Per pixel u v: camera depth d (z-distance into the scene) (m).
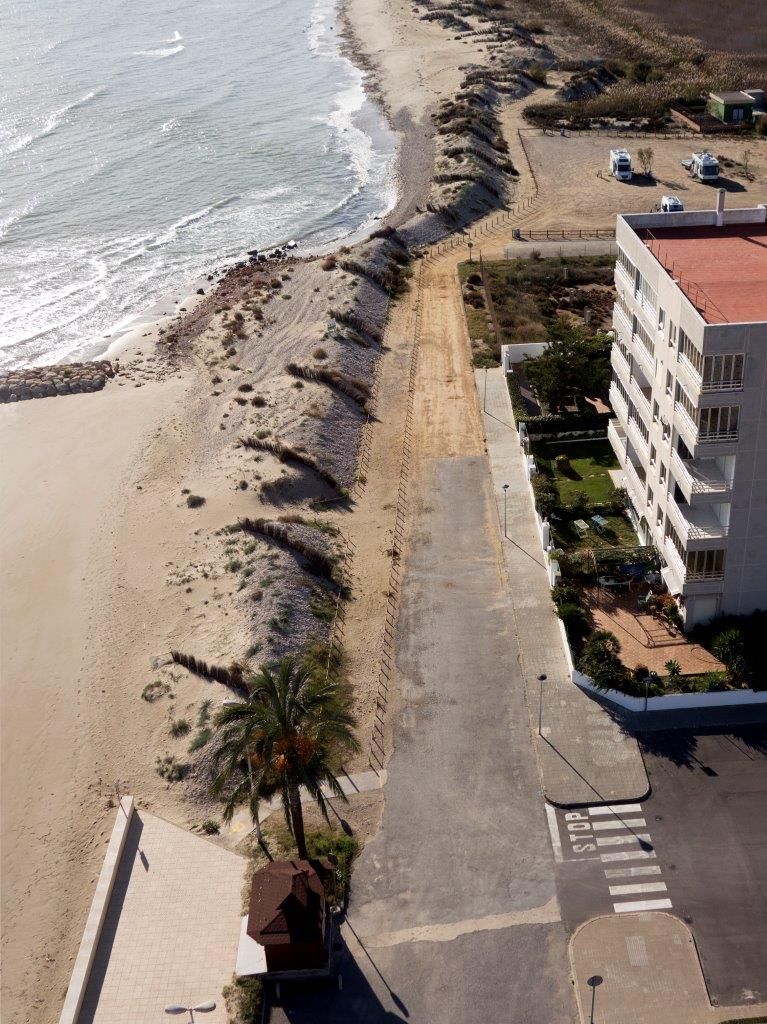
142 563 61.06
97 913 38.97
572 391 70.88
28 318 101.00
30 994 37.16
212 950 37.66
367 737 46.38
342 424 73.25
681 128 144.38
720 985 34.75
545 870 39.41
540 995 35.00
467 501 64.12
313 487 66.12
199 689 49.69
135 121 164.62
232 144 153.00
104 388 85.88
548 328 83.25
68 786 46.03
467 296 94.69
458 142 135.75
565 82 169.62
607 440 69.44
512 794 42.84
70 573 61.28
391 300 96.25
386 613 54.56
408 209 121.81
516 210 117.12
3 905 40.91
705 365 42.72
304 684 46.59
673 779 42.84
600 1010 34.22
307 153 147.62
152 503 67.25
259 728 36.53
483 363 82.06
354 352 83.75
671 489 50.56
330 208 126.00
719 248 54.34
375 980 35.84
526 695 48.09
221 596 55.97
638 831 40.66
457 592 55.75
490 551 59.03
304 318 91.75
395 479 67.38
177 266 112.06
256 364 84.81
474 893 38.75
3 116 167.38
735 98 143.62
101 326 99.00
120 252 116.19
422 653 51.41
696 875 38.69
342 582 57.22
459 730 46.44
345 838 41.19
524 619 53.19
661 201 112.44
